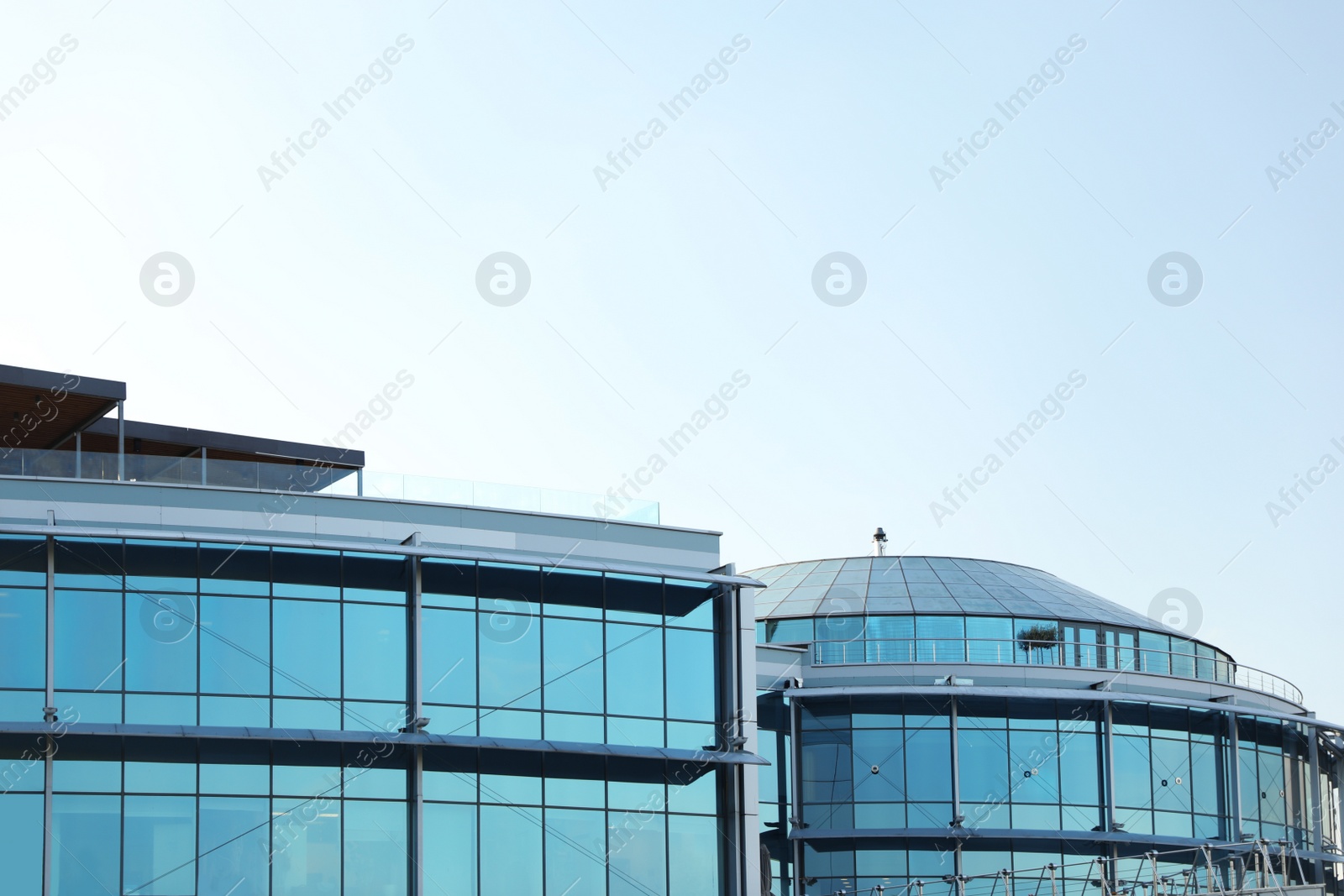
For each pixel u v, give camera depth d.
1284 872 51.09
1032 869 49.50
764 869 46.50
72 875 32.34
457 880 35.53
